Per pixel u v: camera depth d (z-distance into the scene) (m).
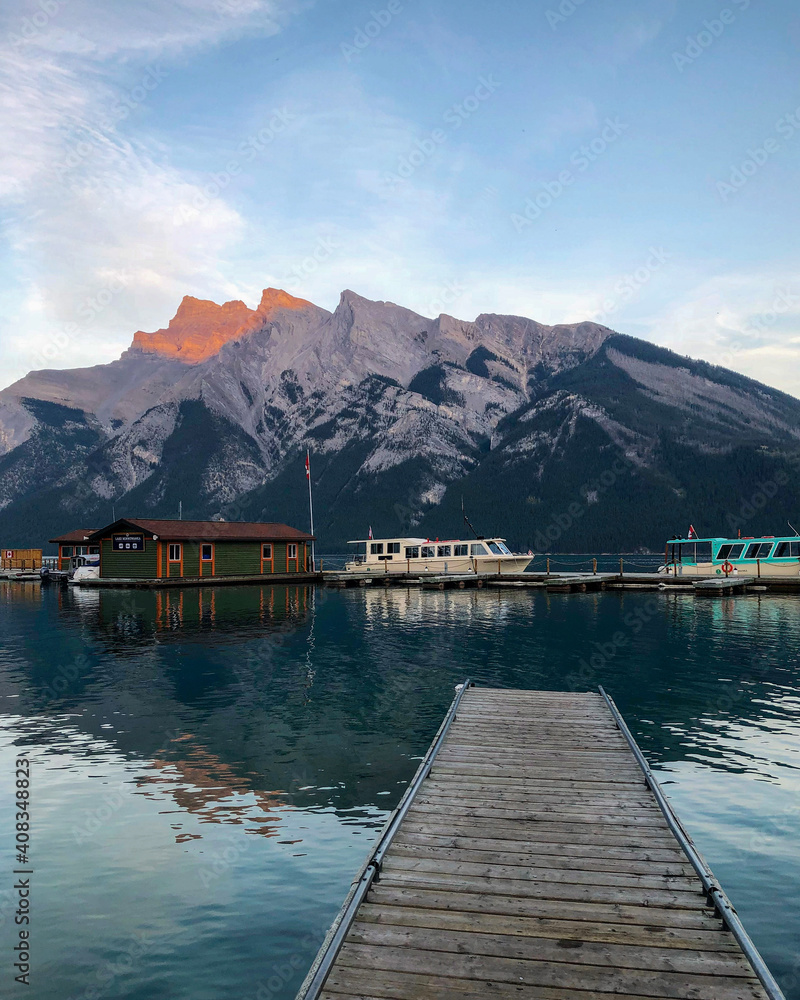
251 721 16.53
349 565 66.62
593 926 6.71
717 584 47.44
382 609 40.94
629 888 7.43
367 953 6.25
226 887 8.95
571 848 8.41
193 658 24.75
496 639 29.11
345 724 16.28
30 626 33.59
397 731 15.72
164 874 9.30
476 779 10.96
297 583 62.88
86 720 16.64
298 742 14.90
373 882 7.55
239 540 62.12
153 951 7.69
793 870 9.28
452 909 6.99
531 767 11.54
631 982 5.87
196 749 14.45
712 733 15.39
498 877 7.66
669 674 21.84
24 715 17.11
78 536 74.81
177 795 12.01
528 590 53.97
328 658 24.75
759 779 12.59
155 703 18.28
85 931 8.06
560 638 29.27
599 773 11.24
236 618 36.56
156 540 57.28
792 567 51.38
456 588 56.03
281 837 10.36
